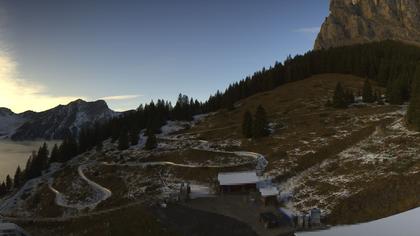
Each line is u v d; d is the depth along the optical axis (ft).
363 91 450.30
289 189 260.62
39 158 482.69
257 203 247.09
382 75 534.37
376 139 298.35
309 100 495.41
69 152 512.63
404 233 156.56
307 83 593.42
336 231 165.27
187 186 277.03
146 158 381.40
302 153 312.91
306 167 287.28
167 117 583.58
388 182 221.25
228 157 342.44
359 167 255.50
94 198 319.68
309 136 350.84
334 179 250.57
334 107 438.81
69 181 377.71
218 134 426.51
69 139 528.22
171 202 259.39
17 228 219.82
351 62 616.39
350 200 216.54
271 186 268.41
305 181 263.08
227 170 311.68
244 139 389.39
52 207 326.44
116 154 418.72
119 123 564.30
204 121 517.55
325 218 208.95
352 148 295.07
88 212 285.02
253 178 275.80
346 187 234.38
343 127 357.41
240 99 613.11
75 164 429.79
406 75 435.12
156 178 327.26
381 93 485.15
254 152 346.13
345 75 611.06
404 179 219.20
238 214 228.84
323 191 239.91
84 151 520.83
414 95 307.58
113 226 235.20
